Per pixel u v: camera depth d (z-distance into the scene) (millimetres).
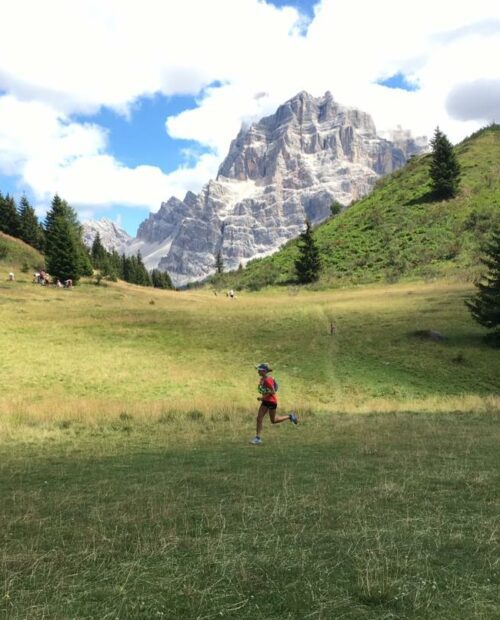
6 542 5348
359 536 5180
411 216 100500
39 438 13922
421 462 9242
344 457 9961
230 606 3734
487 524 5496
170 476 8547
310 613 3588
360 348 41188
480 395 30859
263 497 6891
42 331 45656
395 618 3494
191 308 62812
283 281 94500
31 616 3629
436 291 64250
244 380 34656
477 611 3555
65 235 81688
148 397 29969
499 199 95750
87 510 6551
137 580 4223
